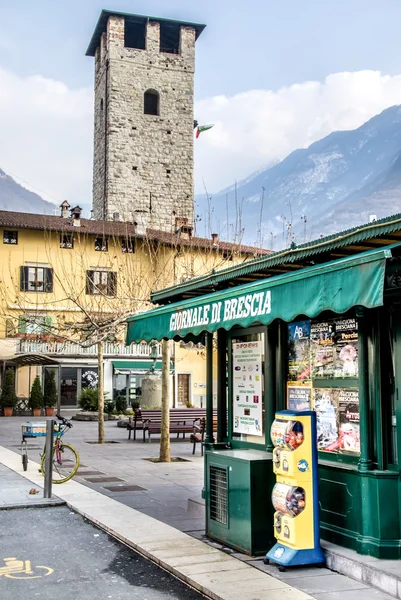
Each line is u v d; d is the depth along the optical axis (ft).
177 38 212.23
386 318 24.54
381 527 23.43
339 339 26.45
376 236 22.77
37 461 56.59
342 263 20.26
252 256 128.67
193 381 148.66
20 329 134.62
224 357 34.37
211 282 32.45
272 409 29.48
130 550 28.35
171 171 198.39
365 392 24.43
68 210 161.17
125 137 195.00
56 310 138.51
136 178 194.80
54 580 24.36
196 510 35.04
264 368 30.63
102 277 142.10
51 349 134.92
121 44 196.95
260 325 30.91
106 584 23.85
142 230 146.20
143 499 39.34
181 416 76.84
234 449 32.07
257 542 26.22
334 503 25.64
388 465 23.93
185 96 201.77
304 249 25.23
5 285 138.10
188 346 144.87
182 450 67.67
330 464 25.86
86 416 117.60
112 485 44.68
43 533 31.48
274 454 25.54
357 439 25.23
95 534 31.22
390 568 22.21
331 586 22.44
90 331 89.76
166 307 32.42
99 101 206.59
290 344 29.22
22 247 142.00
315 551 24.52
